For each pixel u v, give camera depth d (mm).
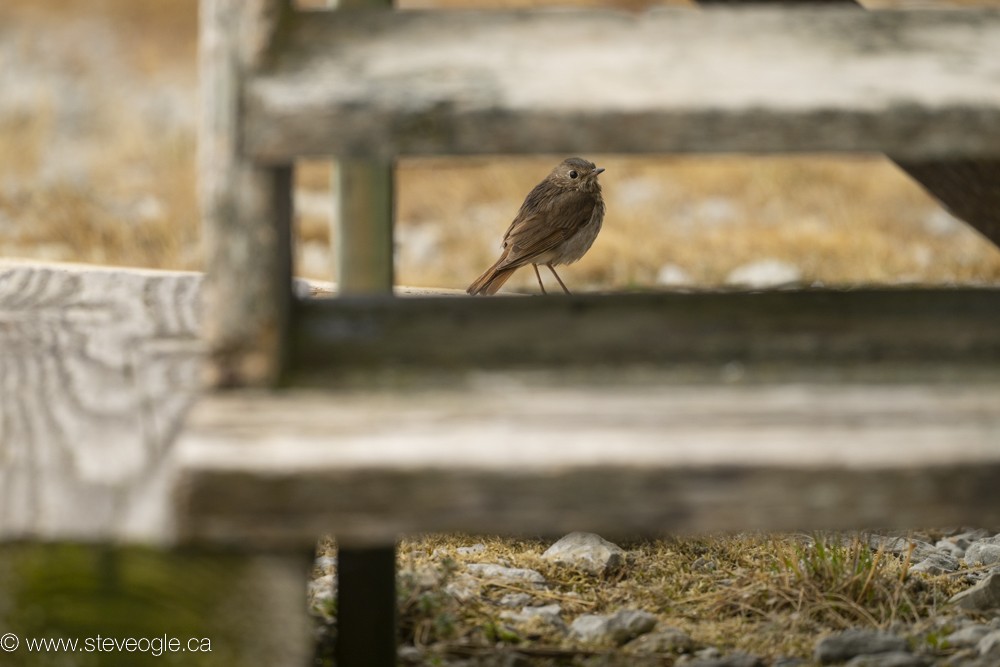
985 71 4895
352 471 4066
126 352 6094
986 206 7379
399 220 22953
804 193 23281
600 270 18984
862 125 4629
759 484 4160
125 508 4277
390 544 6637
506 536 9375
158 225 20422
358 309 5566
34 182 23953
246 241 4641
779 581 8172
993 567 8914
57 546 4215
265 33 4648
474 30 4996
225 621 4211
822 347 5359
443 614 7715
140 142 27156
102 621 4227
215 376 4715
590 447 4184
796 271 18281
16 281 7891
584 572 8680
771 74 4820
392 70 4730
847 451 4203
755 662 7102
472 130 4551
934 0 24359
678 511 4152
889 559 8852
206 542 4090
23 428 4969
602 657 7207
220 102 4570
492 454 4117
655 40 4996
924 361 5254
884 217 21672
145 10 43625
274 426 4344
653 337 5418
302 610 4207
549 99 4586
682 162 25062
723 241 19828
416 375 5023
